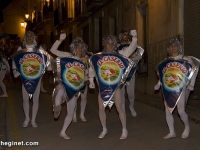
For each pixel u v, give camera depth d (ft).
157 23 44.91
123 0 55.72
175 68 23.52
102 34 67.00
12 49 70.44
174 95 23.36
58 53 24.70
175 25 40.73
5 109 37.14
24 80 26.61
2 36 80.12
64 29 100.99
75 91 23.89
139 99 42.09
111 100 23.91
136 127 28.02
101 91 23.36
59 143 23.35
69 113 24.18
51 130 27.14
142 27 50.57
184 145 22.45
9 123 29.76
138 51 29.19
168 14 42.11
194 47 38.45
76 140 24.11
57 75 23.89
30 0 152.87
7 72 47.39
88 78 24.66
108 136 25.16
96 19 72.38
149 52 47.09
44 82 69.97
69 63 24.11
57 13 100.89
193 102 38.06
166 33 42.55
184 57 23.89
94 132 26.43
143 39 50.60
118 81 23.30
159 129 27.17
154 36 45.78
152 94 46.26
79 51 24.49
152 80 46.19
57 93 23.65
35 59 26.68
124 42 28.43
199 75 38.93
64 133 24.45
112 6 60.90
